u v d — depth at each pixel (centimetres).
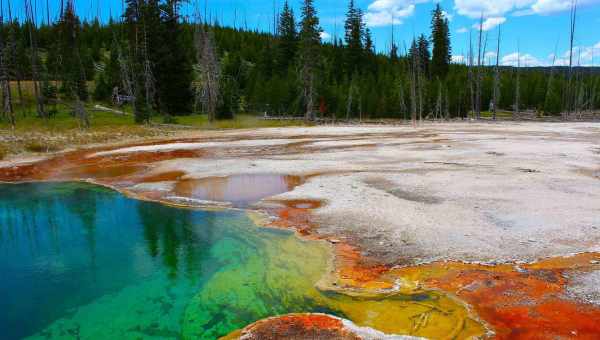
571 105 7888
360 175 1667
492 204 1201
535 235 948
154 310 716
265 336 604
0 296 784
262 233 1064
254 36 9175
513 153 2205
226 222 1164
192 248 991
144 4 5216
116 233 1112
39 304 753
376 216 1129
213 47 5162
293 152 2450
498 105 7881
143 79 4903
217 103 5022
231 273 844
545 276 751
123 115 4675
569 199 1237
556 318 618
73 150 2703
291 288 767
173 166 2022
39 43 7319
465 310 652
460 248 889
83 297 772
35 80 4300
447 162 1938
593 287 704
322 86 6016
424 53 8219
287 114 5925
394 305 683
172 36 5225
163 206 1345
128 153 2536
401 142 2889
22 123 3819
